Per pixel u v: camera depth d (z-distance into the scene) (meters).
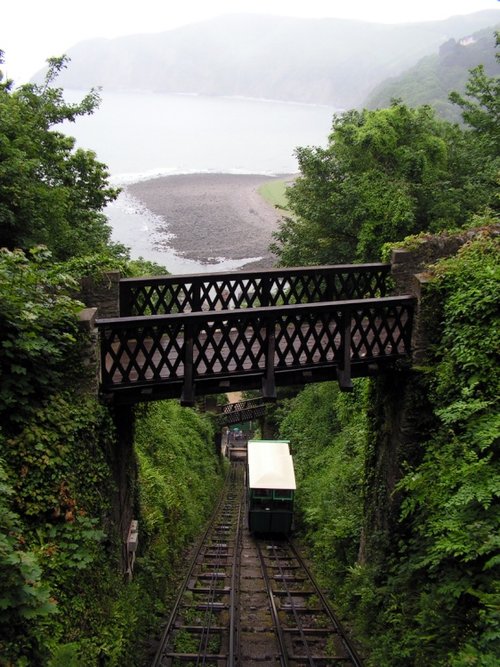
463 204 19.42
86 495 7.93
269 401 9.47
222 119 166.12
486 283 9.33
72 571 7.08
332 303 9.67
